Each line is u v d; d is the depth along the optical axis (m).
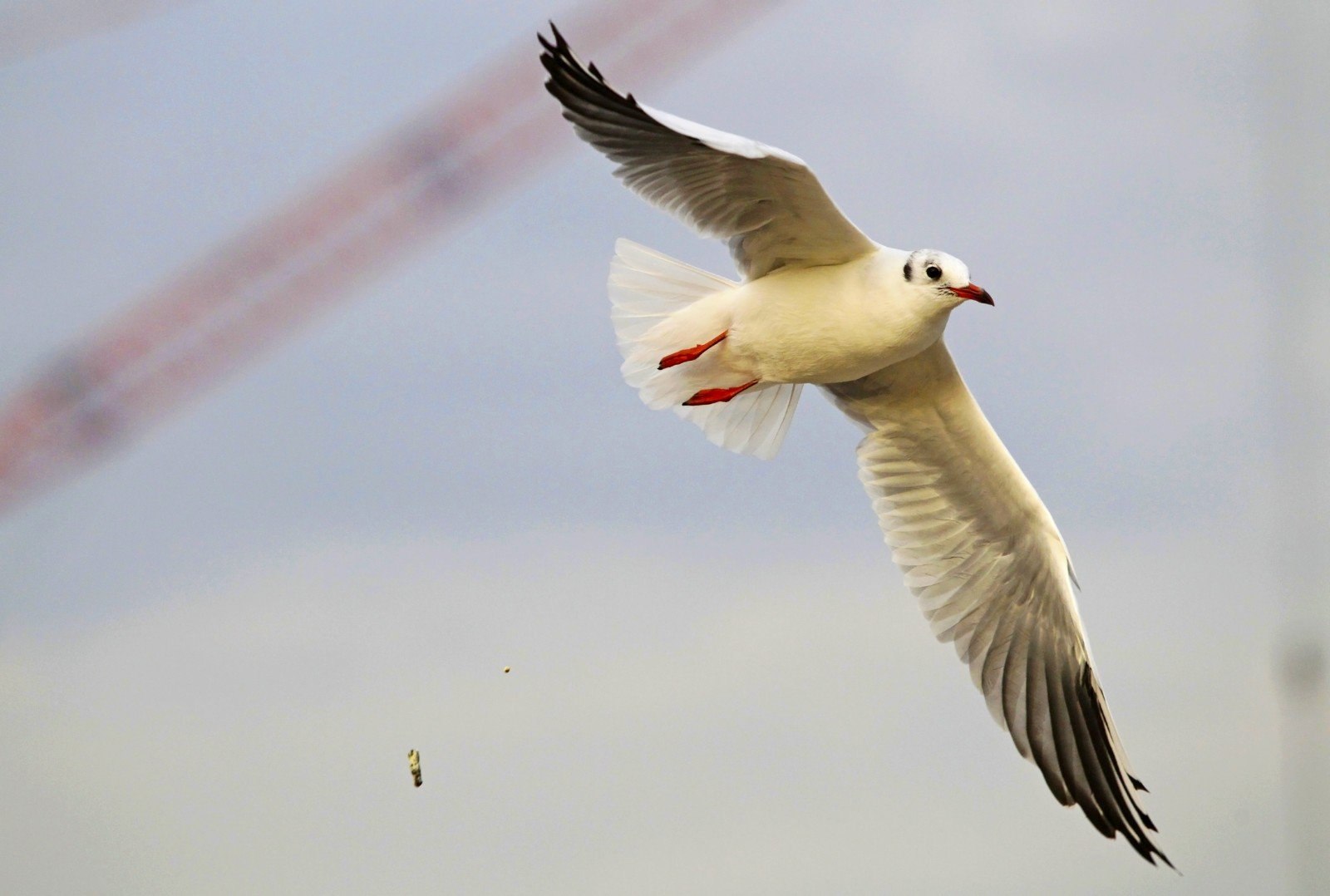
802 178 10.02
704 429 12.05
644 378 11.37
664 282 11.30
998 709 12.64
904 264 10.47
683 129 9.52
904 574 12.82
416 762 12.96
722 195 10.56
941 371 11.81
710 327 11.02
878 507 12.81
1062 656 12.50
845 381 11.27
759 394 12.07
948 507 12.69
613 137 10.16
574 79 9.45
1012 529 12.55
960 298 10.34
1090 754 12.20
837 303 10.64
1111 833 12.02
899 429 12.41
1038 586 12.61
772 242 10.80
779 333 10.84
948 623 12.84
